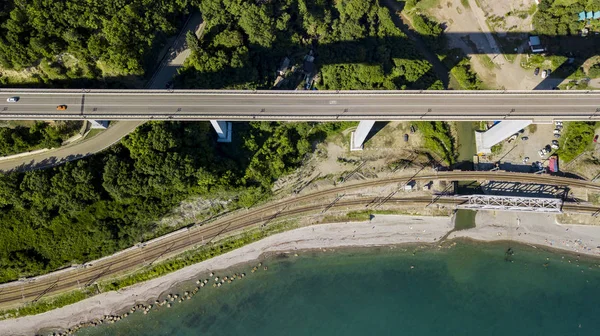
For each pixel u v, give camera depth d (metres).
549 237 117.62
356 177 118.62
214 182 107.06
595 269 116.19
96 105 93.25
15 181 95.31
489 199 115.00
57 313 110.62
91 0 95.19
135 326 111.56
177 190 105.75
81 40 95.44
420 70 117.94
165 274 113.62
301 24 115.06
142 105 93.62
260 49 109.69
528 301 113.81
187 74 104.31
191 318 112.31
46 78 96.88
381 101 95.12
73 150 100.25
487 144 117.62
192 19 109.19
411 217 118.00
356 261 116.56
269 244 116.25
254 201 115.81
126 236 109.00
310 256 116.56
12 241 102.69
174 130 101.50
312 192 117.75
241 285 114.31
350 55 115.94
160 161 98.38
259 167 112.12
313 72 117.38
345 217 117.31
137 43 98.50
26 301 109.38
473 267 116.25
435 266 116.31
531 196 118.06
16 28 90.50
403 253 117.06
